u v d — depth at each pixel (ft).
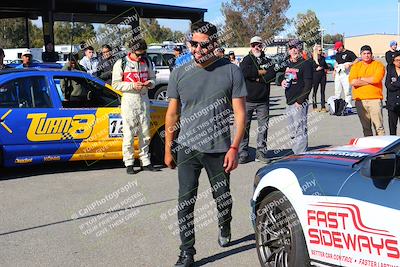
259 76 26.94
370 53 27.17
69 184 23.62
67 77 25.67
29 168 26.86
